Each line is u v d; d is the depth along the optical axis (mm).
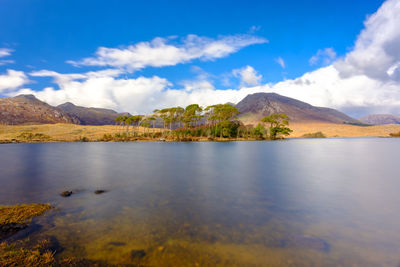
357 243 8367
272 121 157500
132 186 17703
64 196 14523
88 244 7812
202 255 7191
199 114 150375
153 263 6664
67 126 188250
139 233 8805
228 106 134125
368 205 13117
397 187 17797
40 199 13828
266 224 10055
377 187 17766
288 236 8836
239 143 98812
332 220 10695
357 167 29203
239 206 12664
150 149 63250
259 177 21906
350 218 10984
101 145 84625
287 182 19547
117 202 13195
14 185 17938
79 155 45750
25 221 9906
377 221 10625
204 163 32969
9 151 56469
